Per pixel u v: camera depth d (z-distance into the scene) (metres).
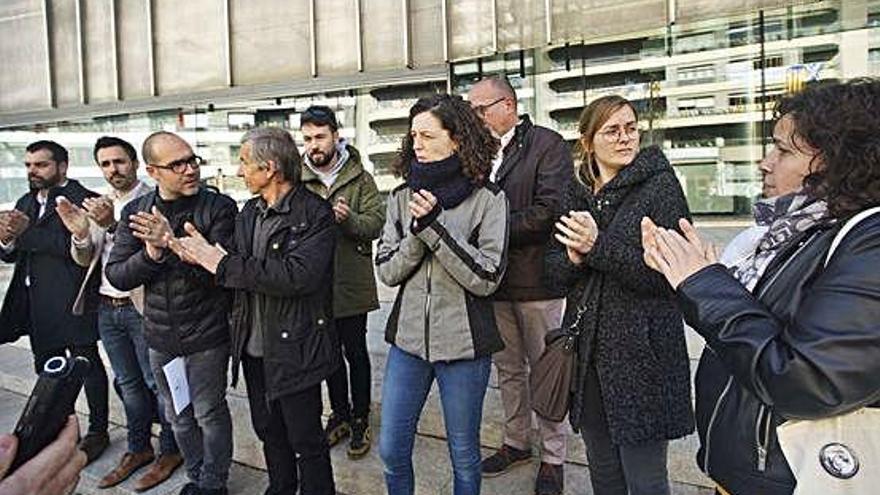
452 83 4.36
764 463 1.08
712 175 6.41
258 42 4.76
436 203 1.84
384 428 2.02
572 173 2.29
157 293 2.41
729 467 1.14
